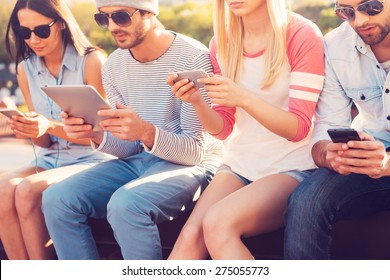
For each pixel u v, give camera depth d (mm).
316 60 3469
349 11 3248
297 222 3055
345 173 3086
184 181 3598
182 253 3207
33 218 3789
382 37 3262
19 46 4312
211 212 3129
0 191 3867
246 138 3604
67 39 4211
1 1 11531
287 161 3502
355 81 3486
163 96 3830
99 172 3795
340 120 3520
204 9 9664
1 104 4055
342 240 3496
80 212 3623
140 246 3373
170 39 3820
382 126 3494
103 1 3684
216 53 3758
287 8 3639
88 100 3391
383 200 3262
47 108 4270
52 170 3988
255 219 3191
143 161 3932
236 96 3281
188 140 3686
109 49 9812
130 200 3348
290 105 3451
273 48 3482
